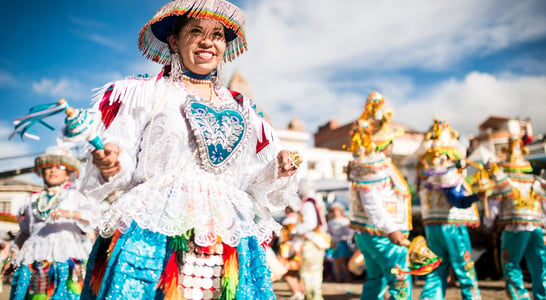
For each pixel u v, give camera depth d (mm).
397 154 19672
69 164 4262
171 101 1911
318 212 5855
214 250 1826
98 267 1771
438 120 4582
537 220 5098
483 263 8547
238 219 1848
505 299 6051
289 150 1968
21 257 4121
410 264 3707
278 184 1996
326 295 7395
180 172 1834
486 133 22047
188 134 1874
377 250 3746
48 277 4117
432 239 4520
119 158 1719
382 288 3814
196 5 1932
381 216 3641
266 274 1913
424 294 4371
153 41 2104
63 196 4207
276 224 2080
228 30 2232
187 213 1729
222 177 1930
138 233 1709
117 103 1882
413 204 9555
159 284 1712
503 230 5309
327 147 30750
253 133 2146
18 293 4051
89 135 1536
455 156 4562
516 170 5383
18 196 16609
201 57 2002
